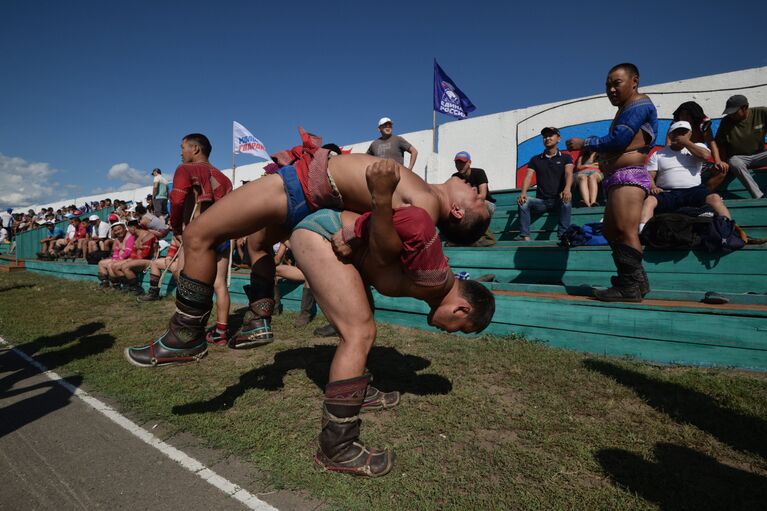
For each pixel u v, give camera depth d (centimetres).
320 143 231
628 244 372
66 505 200
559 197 611
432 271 192
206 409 296
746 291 399
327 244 210
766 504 184
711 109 800
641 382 310
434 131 1123
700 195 461
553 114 988
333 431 208
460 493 199
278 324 535
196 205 376
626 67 350
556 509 186
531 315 415
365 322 209
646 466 213
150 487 212
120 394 329
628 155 363
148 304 707
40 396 332
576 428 252
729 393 283
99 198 2588
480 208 231
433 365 364
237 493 206
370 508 190
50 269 1199
